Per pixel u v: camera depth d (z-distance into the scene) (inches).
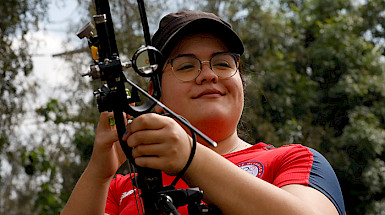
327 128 485.4
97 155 65.0
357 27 544.4
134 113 54.7
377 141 463.8
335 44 500.1
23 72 304.0
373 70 502.0
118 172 308.7
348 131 467.2
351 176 472.1
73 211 67.4
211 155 56.9
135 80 217.0
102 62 53.5
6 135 312.7
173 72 79.3
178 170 54.4
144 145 53.6
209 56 79.1
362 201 476.7
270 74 452.8
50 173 329.1
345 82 478.3
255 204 55.7
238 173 57.0
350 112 479.8
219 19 84.0
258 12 464.1
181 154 53.9
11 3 296.4
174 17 83.0
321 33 507.2
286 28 486.3
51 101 323.9
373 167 467.2
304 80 476.1
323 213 60.7
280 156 72.2
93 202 67.4
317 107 487.5
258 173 72.1
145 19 57.0
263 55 462.6
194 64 78.9
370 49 511.2
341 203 66.7
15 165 344.5
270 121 439.8
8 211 375.9
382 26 570.9
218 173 56.1
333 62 497.0
